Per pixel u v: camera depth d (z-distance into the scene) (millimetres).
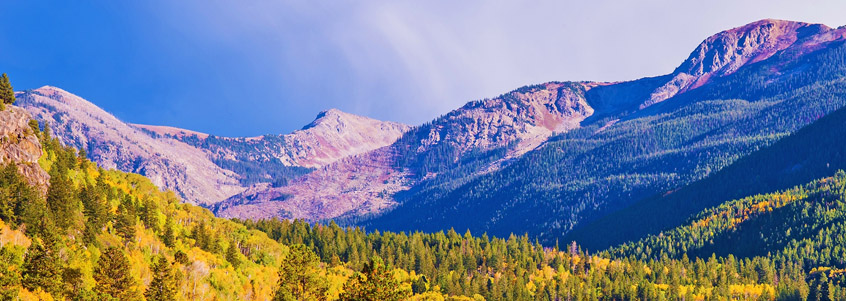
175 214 168250
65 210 116625
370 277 89250
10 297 85188
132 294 99750
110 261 99312
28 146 125375
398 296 90500
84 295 93125
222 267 141000
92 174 156000
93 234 116000
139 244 129375
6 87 134875
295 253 115875
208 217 187125
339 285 157250
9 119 124125
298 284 116125
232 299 128500
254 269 151000
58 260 95500
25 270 92312
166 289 107438
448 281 199250
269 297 140125
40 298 89750
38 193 114500
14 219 104875
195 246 149000
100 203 129500
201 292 121625
